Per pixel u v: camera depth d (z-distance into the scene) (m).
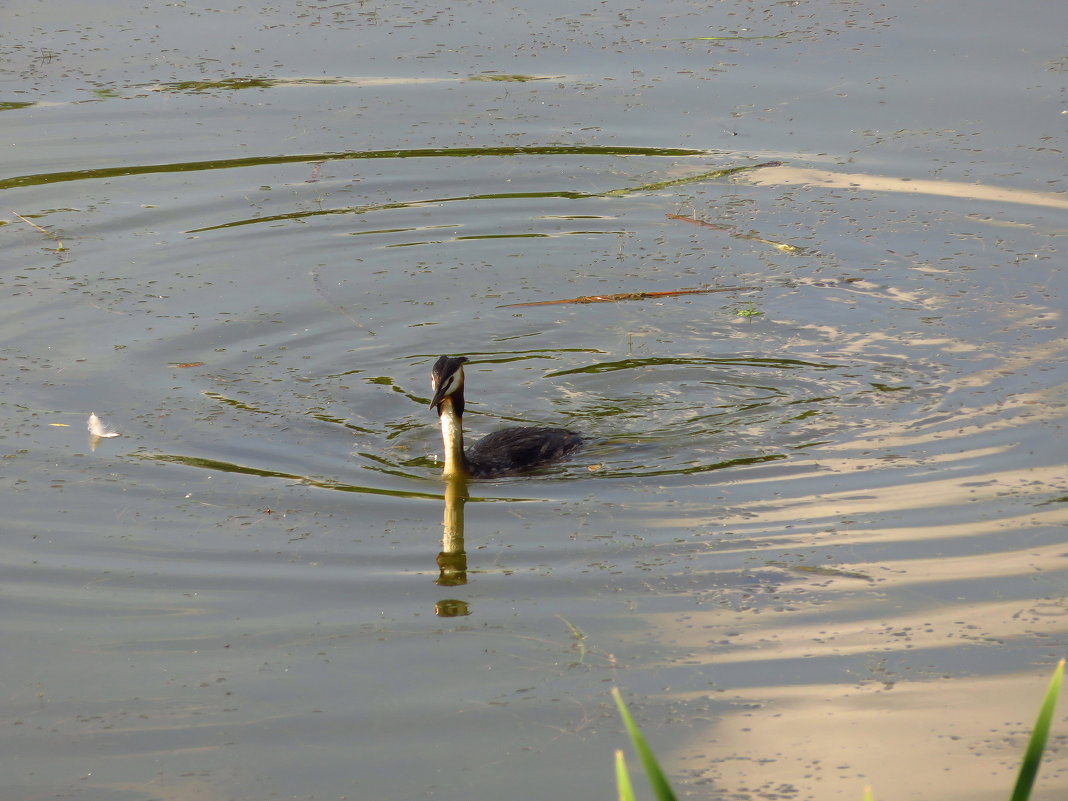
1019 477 12.35
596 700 9.16
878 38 25.77
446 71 24.64
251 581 10.91
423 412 14.64
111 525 11.78
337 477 12.94
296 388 15.07
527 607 10.46
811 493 12.35
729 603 10.40
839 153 21.53
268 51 25.61
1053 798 7.91
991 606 10.18
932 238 18.83
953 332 16.11
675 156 21.70
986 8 27.36
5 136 21.98
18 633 10.05
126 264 18.39
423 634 10.05
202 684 9.41
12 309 16.81
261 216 20.05
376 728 8.86
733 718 8.88
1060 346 15.51
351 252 19.09
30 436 13.53
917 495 12.12
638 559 11.19
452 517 12.12
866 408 14.27
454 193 20.95
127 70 24.64
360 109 23.19
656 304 17.44
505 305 17.52
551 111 23.00
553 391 15.25
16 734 8.81
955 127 22.02
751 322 16.75
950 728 8.69
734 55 25.12
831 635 9.87
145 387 14.85
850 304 17.11
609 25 26.98
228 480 12.73
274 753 8.59
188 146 22.03
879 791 7.99
